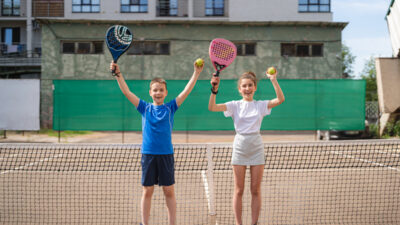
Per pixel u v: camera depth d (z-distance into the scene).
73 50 19.14
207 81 12.87
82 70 19.02
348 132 13.05
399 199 4.71
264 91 12.90
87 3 20.84
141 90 13.12
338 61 19.39
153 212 4.18
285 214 4.07
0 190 5.26
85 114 12.85
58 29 18.92
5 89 13.17
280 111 12.84
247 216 4.02
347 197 4.83
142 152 3.18
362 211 4.16
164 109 3.23
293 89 12.84
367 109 20.27
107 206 4.40
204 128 12.82
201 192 5.19
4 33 25.55
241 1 20.86
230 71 19.20
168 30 19.08
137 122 12.92
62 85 12.83
